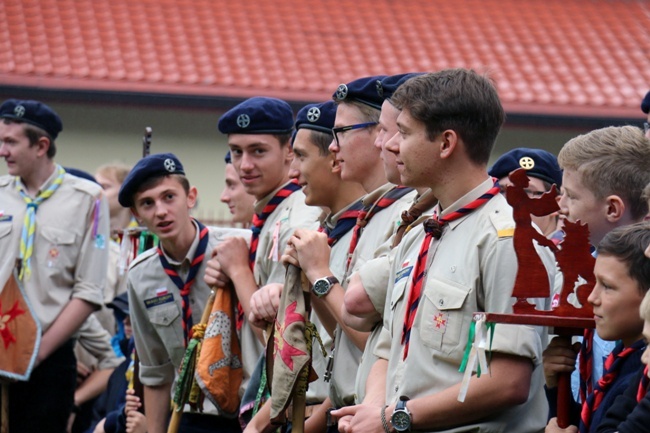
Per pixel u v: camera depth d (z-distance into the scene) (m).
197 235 9.34
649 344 5.06
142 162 9.27
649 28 31.98
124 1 31.19
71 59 28.61
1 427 11.55
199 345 8.67
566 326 5.60
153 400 9.53
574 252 5.66
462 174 6.08
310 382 7.37
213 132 28.16
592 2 32.84
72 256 11.80
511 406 5.82
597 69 29.83
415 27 31.64
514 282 5.72
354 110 7.36
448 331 5.89
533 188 8.87
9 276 11.54
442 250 6.06
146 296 9.38
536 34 31.36
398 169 6.31
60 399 11.77
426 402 5.88
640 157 6.32
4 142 11.74
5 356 11.37
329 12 31.81
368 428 6.06
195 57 29.33
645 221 5.64
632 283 5.44
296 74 29.28
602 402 5.58
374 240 7.28
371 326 6.77
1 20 29.69
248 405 8.09
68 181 11.97
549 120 28.09
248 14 31.41
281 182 8.72
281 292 7.56
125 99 27.80
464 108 6.02
